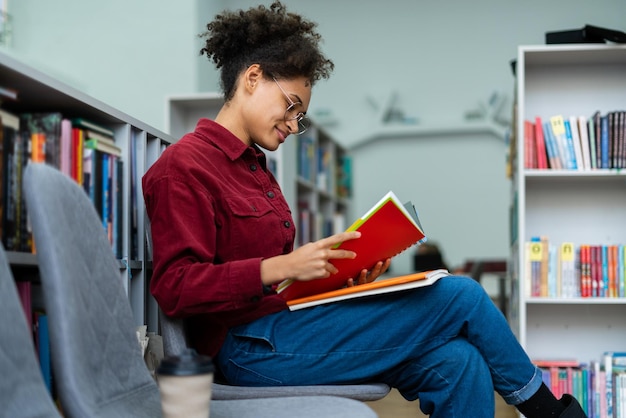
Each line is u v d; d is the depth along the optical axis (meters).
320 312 1.52
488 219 6.52
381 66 6.62
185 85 5.59
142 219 1.74
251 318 1.54
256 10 1.70
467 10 6.51
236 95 1.69
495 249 6.50
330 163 5.99
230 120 1.69
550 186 3.33
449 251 6.55
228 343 1.55
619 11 6.21
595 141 3.13
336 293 1.51
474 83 6.49
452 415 1.48
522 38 6.41
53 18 5.73
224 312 1.54
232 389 1.48
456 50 6.52
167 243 1.44
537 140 3.15
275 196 1.68
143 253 1.74
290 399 1.35
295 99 1.66
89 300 1.14
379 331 1.50
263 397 1.46
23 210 1.29
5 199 1.24
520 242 3.10
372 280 1.67
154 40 5.64
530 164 3.16
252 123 1.67
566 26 6.32
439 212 6.59
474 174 6.56
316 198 5.42
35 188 1.04
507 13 6.44
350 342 1.51
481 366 1.48
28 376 0.96
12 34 5.71
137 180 1.73
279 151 4.41
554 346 3.29
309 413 1.24
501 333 1.49
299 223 4.95
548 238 3.30
